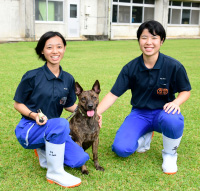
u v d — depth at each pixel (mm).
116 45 18047
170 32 26250
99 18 22547
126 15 23969
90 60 11562
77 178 2855
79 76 8258
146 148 3662
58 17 20812
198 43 20328
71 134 3193
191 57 12719
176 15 26359
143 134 3564
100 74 8656
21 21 19359
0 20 18750
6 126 4422
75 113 3217
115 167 3254
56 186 2814
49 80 2986
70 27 21562
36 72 2967
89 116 2998
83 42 19750
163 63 3303
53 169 2826
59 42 2932
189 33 27312
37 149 3115
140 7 24344
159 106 3494
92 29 22672
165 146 3217
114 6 23188
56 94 3018
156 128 3521
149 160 3438
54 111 3098
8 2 18750
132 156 3553
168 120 3035
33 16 19312
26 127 2889
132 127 3416
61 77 3064
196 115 5090
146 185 2857
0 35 18969
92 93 3154
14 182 2865
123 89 3551
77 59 11773
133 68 3439
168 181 2934
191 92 6730
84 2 21688
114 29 23656
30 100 3002
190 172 3125
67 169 3193
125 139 3283
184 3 26453
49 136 2701
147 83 3375
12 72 8680
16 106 2973
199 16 27531
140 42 3238
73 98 3350
